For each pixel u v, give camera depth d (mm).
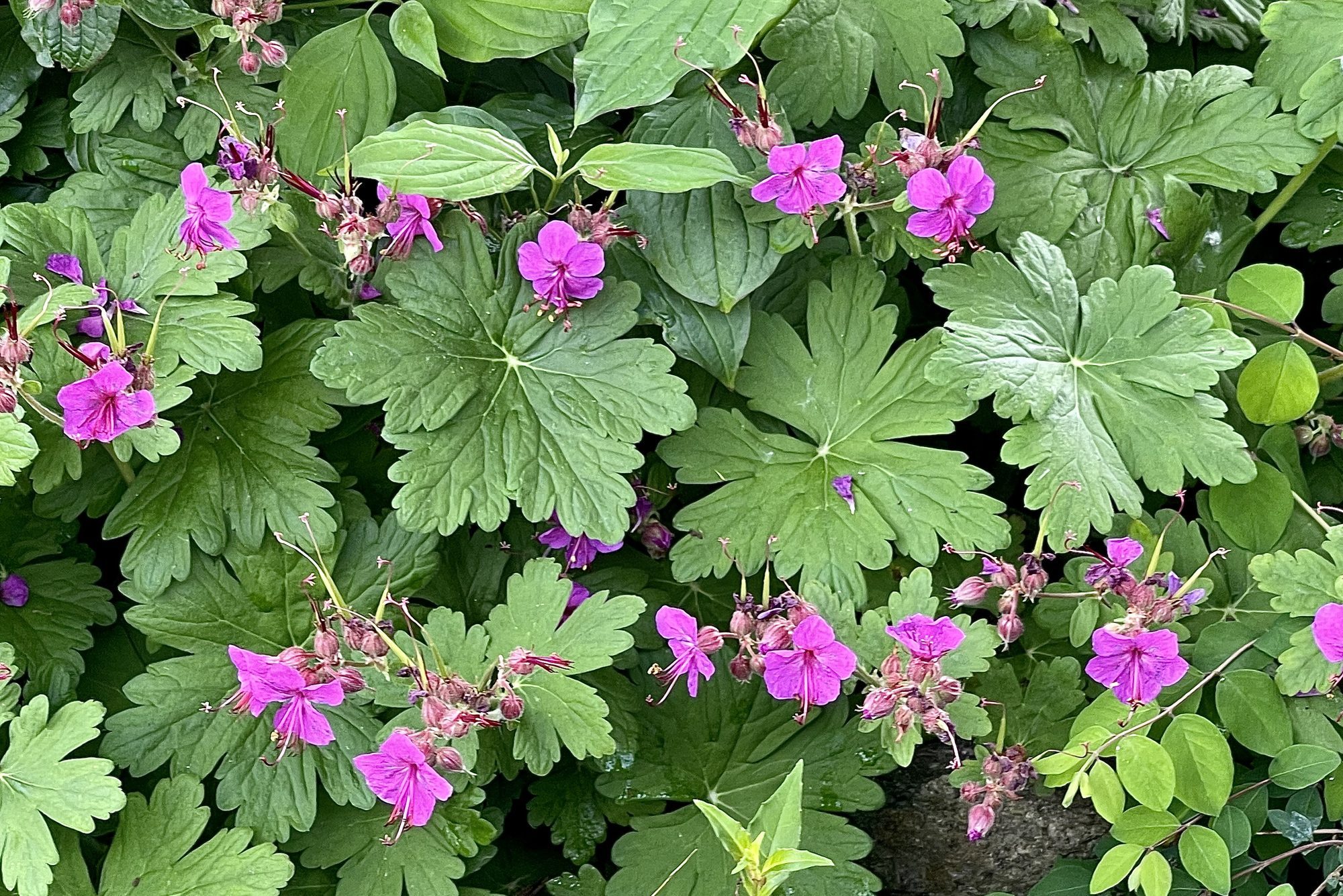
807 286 620
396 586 578
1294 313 583
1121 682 547
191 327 561
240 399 580
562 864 621
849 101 594
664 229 574
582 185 605
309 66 589
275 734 535
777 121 581
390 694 551
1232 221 635
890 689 538
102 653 596
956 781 563
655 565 619
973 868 622
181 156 613
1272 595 583
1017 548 635
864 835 583
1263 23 613
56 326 550
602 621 549
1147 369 574
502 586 603
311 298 620
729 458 591
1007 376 571
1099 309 583
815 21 594
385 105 593
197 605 568
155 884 543
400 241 568
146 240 577
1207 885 544
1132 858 552
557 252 556
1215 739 546
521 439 562
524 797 637
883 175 590
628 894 577
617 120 626
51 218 581
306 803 557
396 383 557
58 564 588
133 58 610
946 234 567
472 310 573
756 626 553
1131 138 623
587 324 572
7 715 544
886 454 583
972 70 637
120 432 535
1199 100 618
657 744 598
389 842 540
